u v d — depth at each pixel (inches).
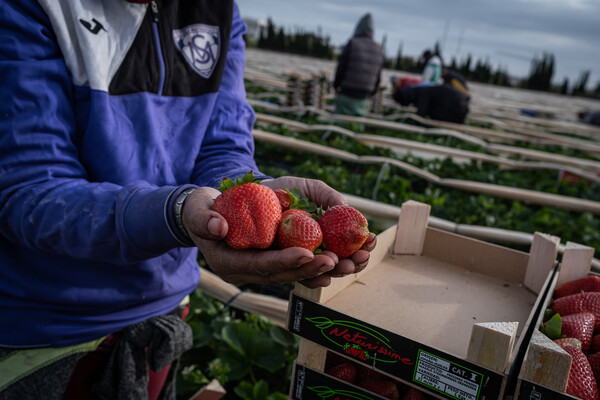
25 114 53.2
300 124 353.1
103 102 60.2
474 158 325.7
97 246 52.6
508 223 235.0
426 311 68.8
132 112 64.4
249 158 77.1
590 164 359.9
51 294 61.8
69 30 58.1
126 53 62.6
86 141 61.6
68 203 52.9
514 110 925.8
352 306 67.4
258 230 49.2
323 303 66.2
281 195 58.6
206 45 72.1
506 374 51.7
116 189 55.6
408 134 444.1
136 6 62.7
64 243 53.5
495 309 72.1
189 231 49.0
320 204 63.7
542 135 528.7
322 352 64.1
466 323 67.1
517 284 81.0
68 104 58.7
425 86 535.8
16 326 62.1
